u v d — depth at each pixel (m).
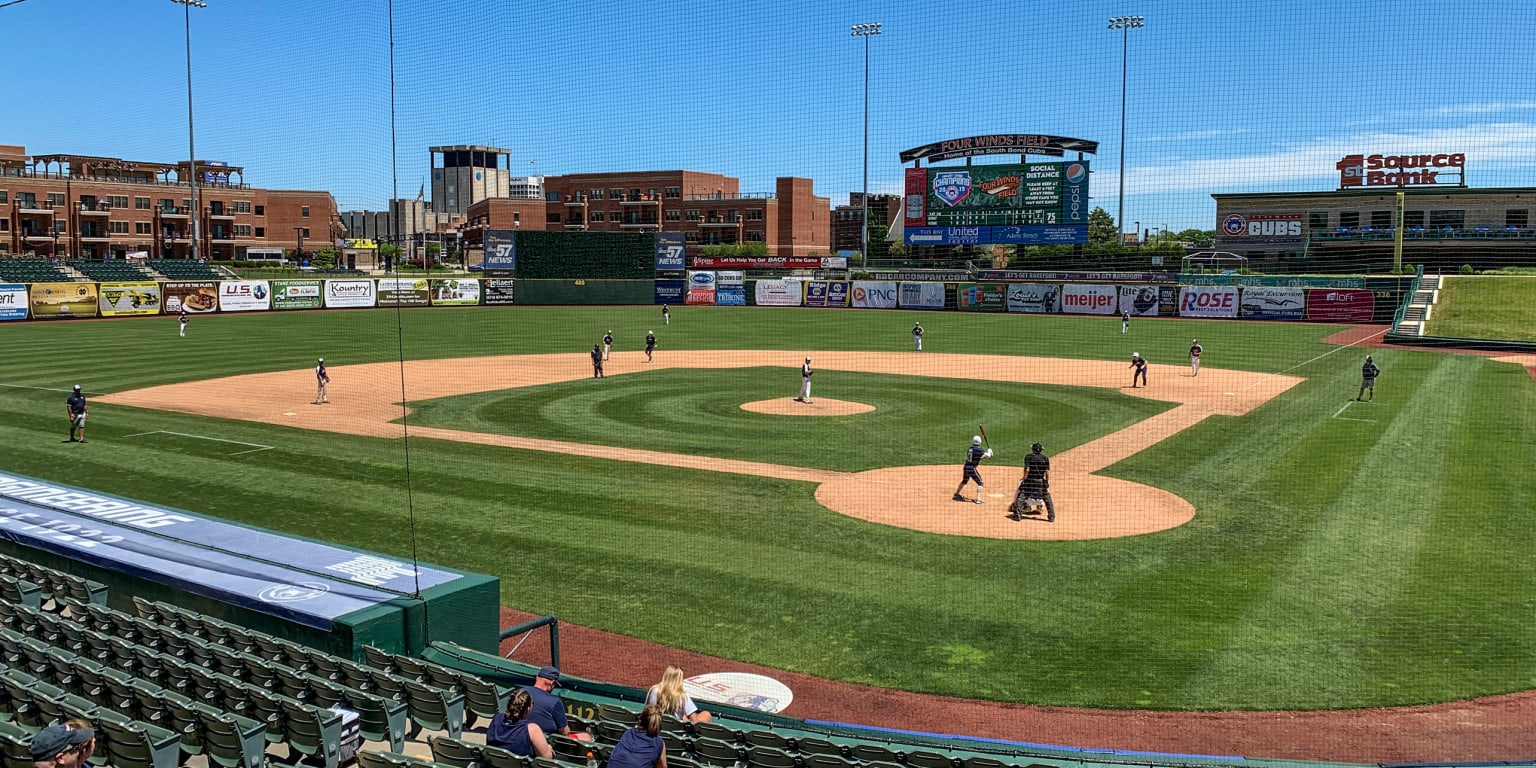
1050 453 27.94
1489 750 11.38
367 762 9.04
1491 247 56.53
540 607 15.90
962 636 14.68
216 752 9.55
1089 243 82.69
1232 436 30.16
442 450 27.81
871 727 10.88
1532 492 22.64
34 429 30.72
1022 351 56.72
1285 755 11.31
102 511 16.72
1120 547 18.83
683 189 107.50
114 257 109.69
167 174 125.88
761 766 9.38
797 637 14.69
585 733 10.47
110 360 49.16
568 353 54.69
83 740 7.05
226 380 42.62
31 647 11.29
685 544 19.05
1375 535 19.39
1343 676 13.24
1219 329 69.19
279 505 21.75
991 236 83.19
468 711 10.88
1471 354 53.69
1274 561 17.86
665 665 13.80
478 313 82.56
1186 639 14.48
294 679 10.68
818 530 19.98
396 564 13.89
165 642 11.89
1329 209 57.34
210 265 103.19
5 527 15.56
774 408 35.91
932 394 39.66
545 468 25.52
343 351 54.78
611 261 92.44
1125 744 11.58
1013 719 12.19
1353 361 50.47
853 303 90.94
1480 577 16.94
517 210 109.81
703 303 93.06
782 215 104.44
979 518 20.92
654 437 30.11
